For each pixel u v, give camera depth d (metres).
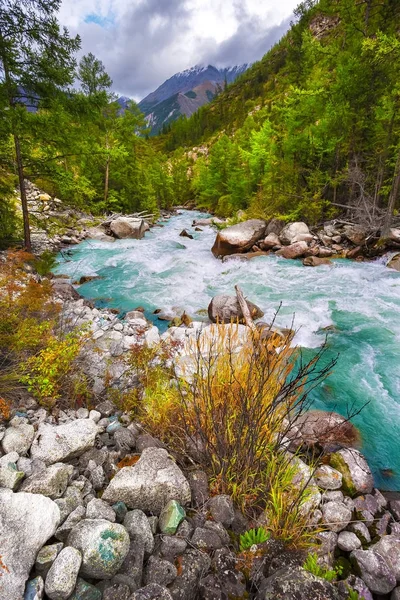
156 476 2.45
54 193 19.97
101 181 24.78
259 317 7.71
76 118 10.48
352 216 15.52
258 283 10.56
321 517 2.78
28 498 2.11
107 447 3.12
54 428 2.99
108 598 1.75
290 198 17.77
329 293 9.37
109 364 4.57
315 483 3.14
